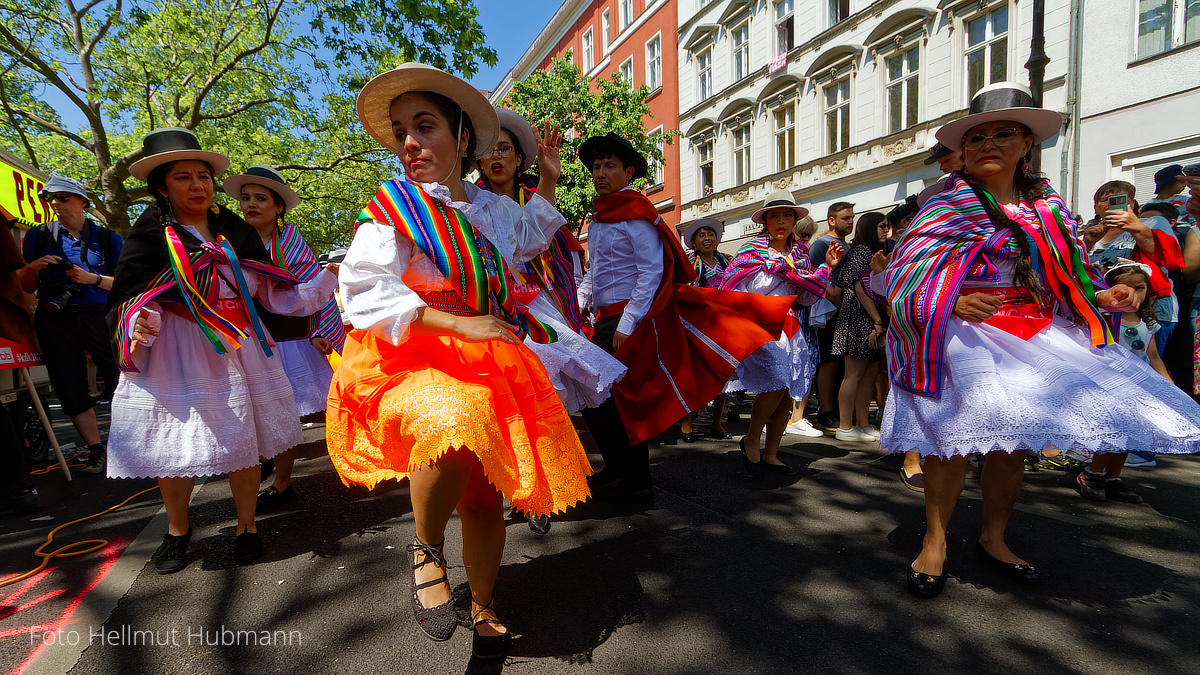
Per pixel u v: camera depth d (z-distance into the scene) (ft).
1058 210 7.31
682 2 62.49
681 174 65.10
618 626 6.69
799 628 6.62
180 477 8.21
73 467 14.44
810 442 15.49
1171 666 5.91
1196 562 8.10
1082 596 7.23
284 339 9.52
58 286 13.19
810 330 16.21
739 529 9.41
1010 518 9.72
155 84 46.19
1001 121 7.23
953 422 6.83
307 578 7.95
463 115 6.41
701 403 10.54
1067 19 33.83
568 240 9.94
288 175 58.34
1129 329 13.14
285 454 10.82
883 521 9.71
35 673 5.99
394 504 10.78
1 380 12.47
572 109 43.78
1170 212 13.67
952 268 7.13
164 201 8.48
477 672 5.92
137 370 7.75
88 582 7.99
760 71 53.16
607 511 10.28
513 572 8.02
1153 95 31.09
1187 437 6.31
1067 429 6.31
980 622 6.70
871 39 43.42
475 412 5.13
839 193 46.98
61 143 54.03
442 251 5.69
